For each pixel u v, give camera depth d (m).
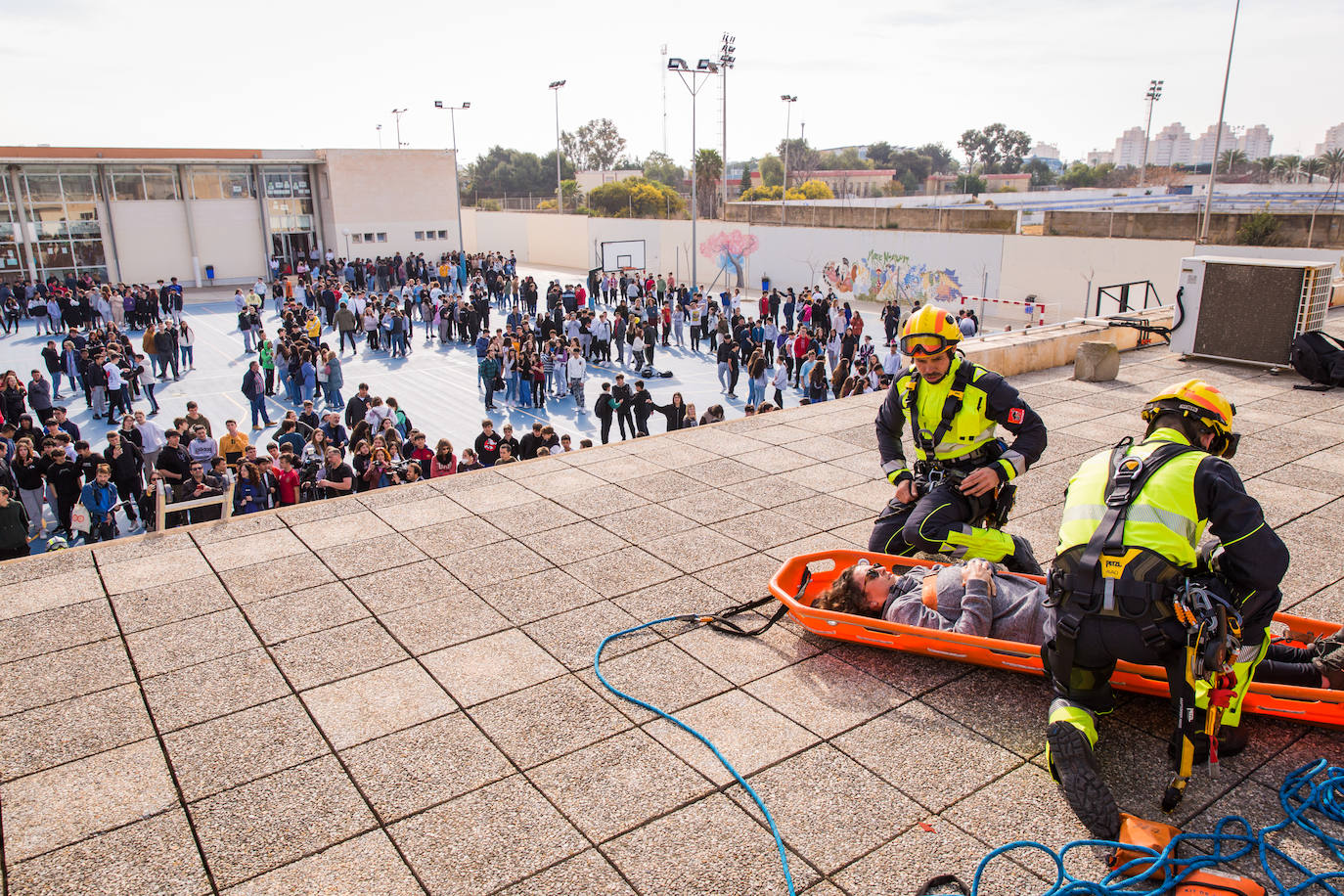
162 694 3.84
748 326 24.58
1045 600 3.69
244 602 4.70
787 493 6.26
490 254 47.25
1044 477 6.60
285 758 3.38
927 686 3.81
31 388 17.92
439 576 4.98
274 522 5.86
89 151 40.41
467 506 6.11
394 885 2.73
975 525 4.52
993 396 4.18
